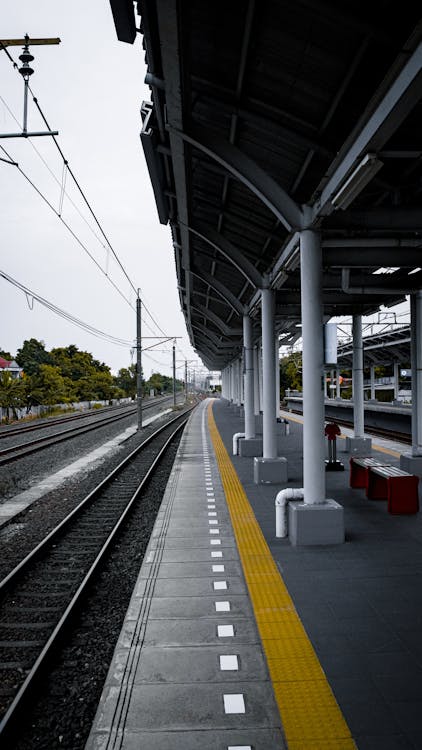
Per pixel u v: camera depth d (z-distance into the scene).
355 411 14.09
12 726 3.15
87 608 5.04
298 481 10.44
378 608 4.42
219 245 9.45
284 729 2.90
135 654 3.79
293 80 5.27
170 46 3.80
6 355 76.00
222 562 5.77
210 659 3.70
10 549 7.12
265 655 3.70
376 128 4.04
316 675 3.42
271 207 6.20
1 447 18.84
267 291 9.89
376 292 9.90
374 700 3.14
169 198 8.56
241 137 6.82
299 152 6.56
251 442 14.47
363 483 9.49
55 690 3.62
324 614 4.32
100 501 9.96
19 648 4.29
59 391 44.97
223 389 62.78
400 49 3.72
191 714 3.08
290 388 52.44
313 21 4.38
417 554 5.79
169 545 6.41
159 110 5.66
